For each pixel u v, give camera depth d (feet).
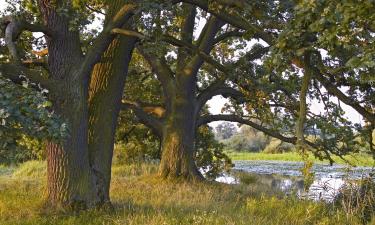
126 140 82.53
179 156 60.34
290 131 66.80
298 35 24.27
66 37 35.88
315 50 25.21
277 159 205.57
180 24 63.41
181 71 63.00
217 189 53.36
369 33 22.22
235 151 260.21
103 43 36.19
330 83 29.12
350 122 55.57
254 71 54.75
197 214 33.47
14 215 33.81
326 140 57.62
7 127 22.81
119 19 35.70
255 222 32.81
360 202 37.29
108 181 37.88
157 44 38.81
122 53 39.06
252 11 34.71
